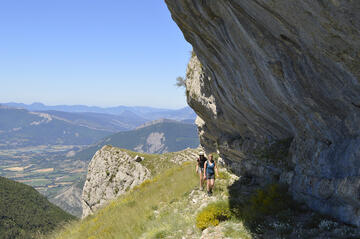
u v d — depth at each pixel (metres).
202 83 15.80
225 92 11.55
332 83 5.03
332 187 5.57
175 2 7.31
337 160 5.61
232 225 6.85
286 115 8.23
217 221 7.27
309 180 6.74
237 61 7.80
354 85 4.47
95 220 15.98
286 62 5.71
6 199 109.50
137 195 18.56
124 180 49.03
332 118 5.83
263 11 4.69
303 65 5.37
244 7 5.11
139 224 10.34
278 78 6.40
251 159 12.40
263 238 5.68
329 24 3.67
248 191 10.06
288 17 4.28
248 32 5.82
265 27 5.26
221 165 18.14
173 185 15.36
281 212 6.73
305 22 4.06
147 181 24.42
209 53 9.02
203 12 6.74
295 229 5.62
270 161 10.48
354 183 4.77
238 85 9.45
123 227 10.85
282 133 10.52
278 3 4.11
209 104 15.87
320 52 4.51
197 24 7.56
